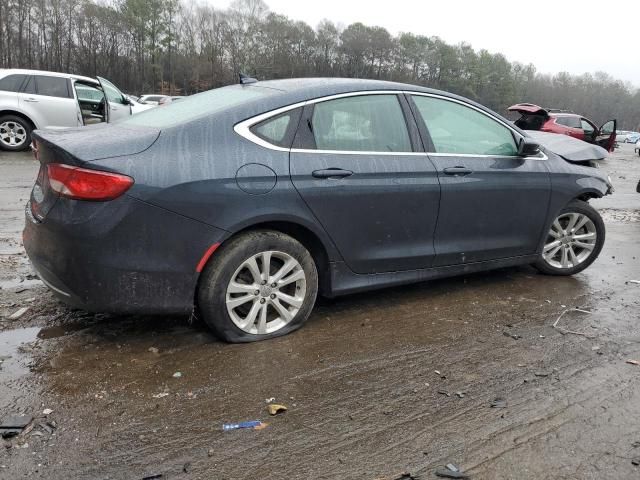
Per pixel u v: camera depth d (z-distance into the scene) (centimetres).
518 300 429
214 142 303
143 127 316
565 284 474
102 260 280
